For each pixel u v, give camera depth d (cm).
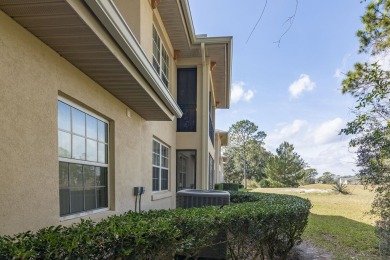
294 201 511
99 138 452
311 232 772
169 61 895
